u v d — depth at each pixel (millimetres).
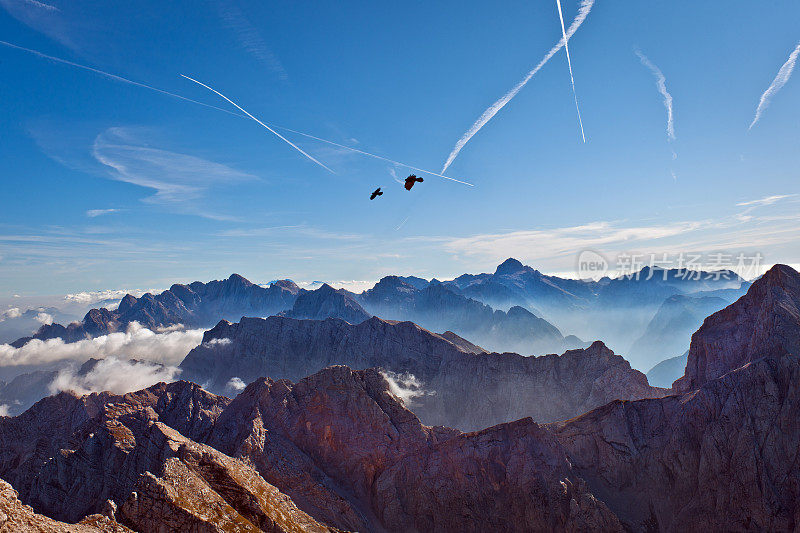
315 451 193125
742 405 158375
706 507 152250
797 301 170875
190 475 101750
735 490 148250
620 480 170750
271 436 184875
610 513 153250
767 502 140750
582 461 178125
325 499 162875
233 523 92812
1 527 57375
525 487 166250
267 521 101125
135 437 179125
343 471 188500
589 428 185000
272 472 165875
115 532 77312
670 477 166750
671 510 160625
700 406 168250
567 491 161750
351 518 161750
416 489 176625
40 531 60938
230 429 197625
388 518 172875
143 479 92688
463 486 173625
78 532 67688
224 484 106375
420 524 171250
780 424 148875
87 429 187500
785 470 143375
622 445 176375
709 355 193875
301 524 108812
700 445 163250
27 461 197375
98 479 164125
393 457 190750
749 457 148375
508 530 163750
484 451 177500
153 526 85562
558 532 156375
